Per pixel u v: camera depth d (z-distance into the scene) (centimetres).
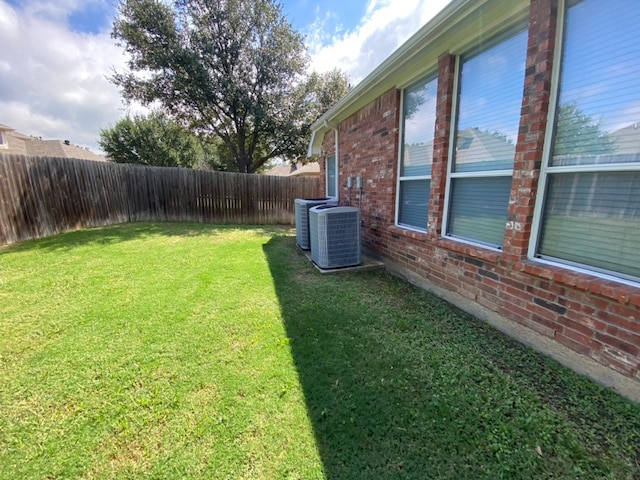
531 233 239
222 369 220
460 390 195
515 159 243
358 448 155
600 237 202
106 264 470
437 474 141
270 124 1361
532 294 236
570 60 209
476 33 275
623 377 181
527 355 230
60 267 448
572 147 213
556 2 209
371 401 187
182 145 2292
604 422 167
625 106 184
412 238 392
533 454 149
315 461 148
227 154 1964
